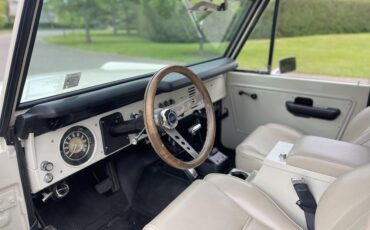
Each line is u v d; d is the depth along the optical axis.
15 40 0.92
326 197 0.99
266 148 1.68
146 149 1.99
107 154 1.41
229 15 2.18
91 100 1.27
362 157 1.23
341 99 1.97
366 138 1.43
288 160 1.31
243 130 2.46
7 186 1.06
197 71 1.93
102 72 1.53
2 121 1.01
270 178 1.35
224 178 1.27
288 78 2.14
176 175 2.04
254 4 2.09
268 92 2.24
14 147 1.05
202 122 1.90
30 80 1.18
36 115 1.06
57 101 1.22
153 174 2.05
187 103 1.79
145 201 1.84
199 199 1.11
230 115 2.49
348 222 0.82
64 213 1.63
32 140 1.09
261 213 1.11
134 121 1.34
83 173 1.73
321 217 0.96
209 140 1.37
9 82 0.97
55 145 1.19
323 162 1.22
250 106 2.36
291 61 2.13
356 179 0.91
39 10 0.94
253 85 2.30
